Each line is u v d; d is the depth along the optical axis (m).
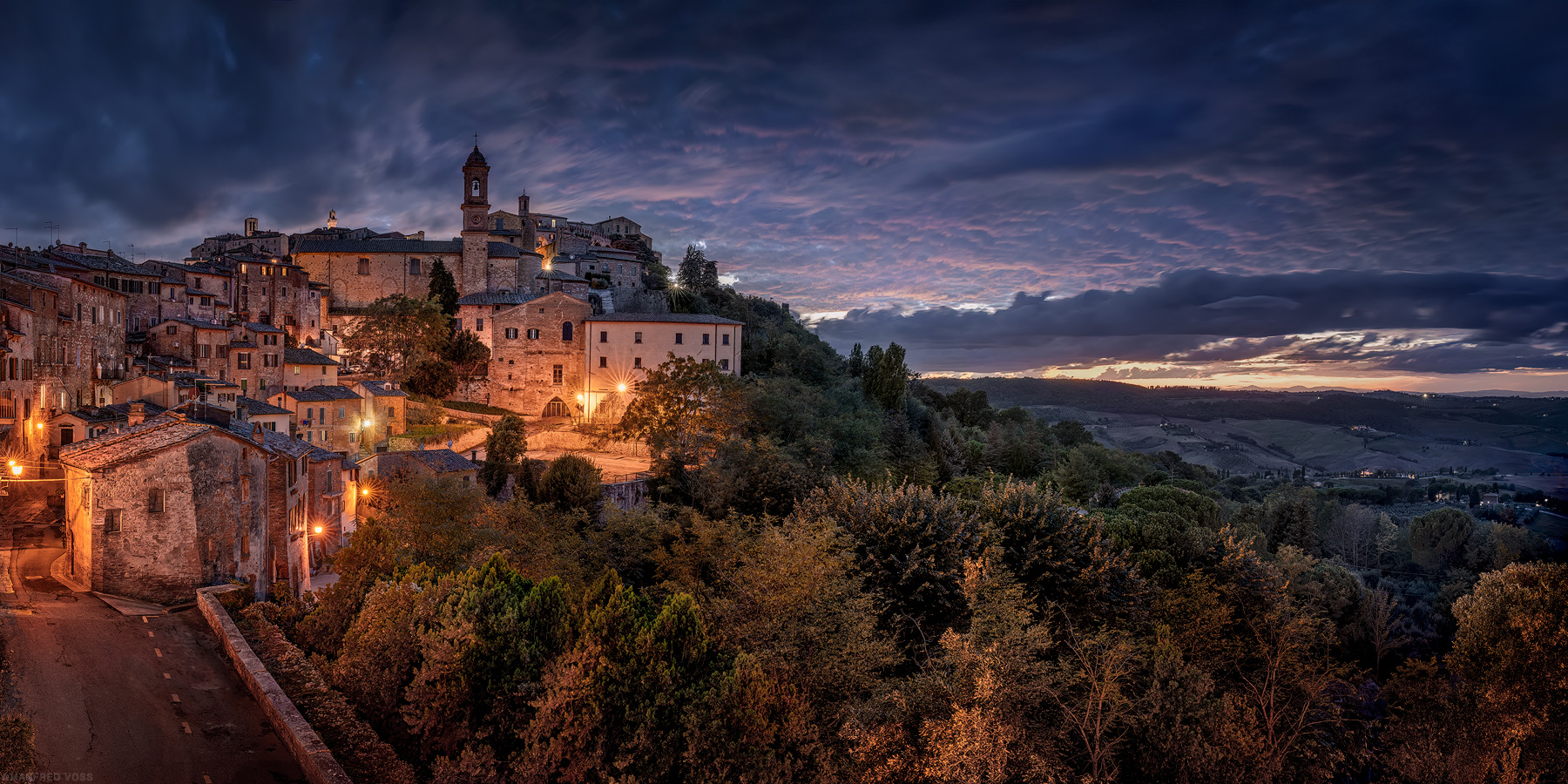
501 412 102.31
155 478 37.03
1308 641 42.69
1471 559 87.06
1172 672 36.22
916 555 43.81
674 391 76.94
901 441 98.12
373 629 31.33
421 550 48.81
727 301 145.38
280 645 32.41
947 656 32.78
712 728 27.77
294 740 25.97
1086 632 40.41
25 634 31.70
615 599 30.64
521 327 105.81
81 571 38.25
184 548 37.41
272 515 43.06
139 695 28.25
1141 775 34.88
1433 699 42.81
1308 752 38.12
